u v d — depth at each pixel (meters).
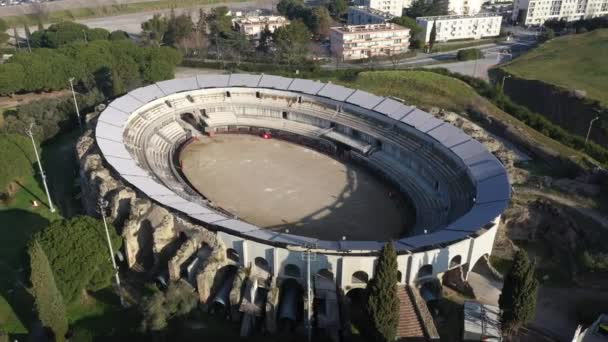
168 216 63.16
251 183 90.94
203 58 164.88
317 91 108.00
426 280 59.50
